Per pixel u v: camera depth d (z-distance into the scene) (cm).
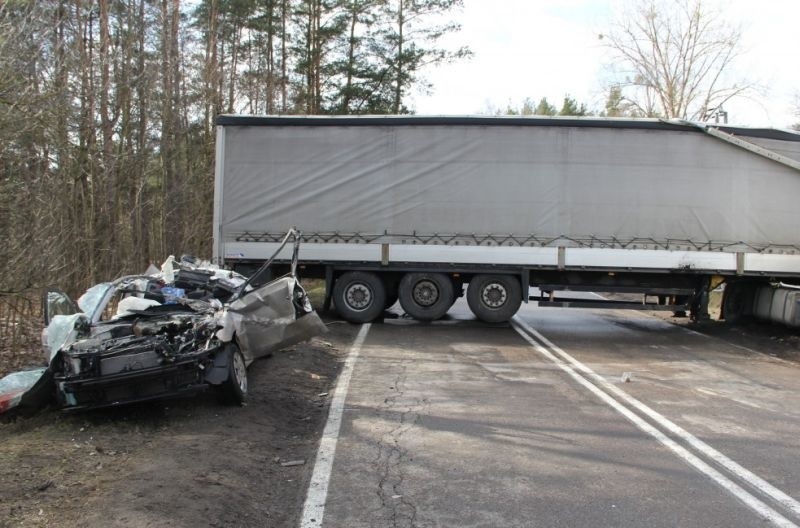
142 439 555
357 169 1268
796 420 679
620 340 1217
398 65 2873
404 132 1258
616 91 3512
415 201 1258
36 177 977
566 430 627
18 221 845
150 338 610
